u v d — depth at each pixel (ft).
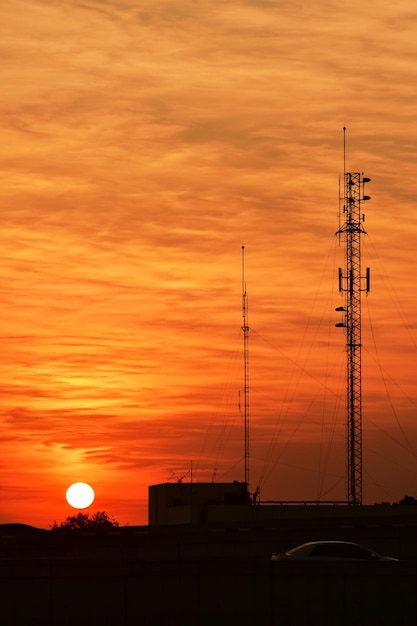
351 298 311.06
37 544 239.71
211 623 136.77
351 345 309.42
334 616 126.93
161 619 140.87
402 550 182.70
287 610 130.72
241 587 135.03
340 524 196.54
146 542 220.23
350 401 305.94
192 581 139.33
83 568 148.15
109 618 144.97
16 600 152.46
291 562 131.64
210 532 210.18
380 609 123.24
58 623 148.46
